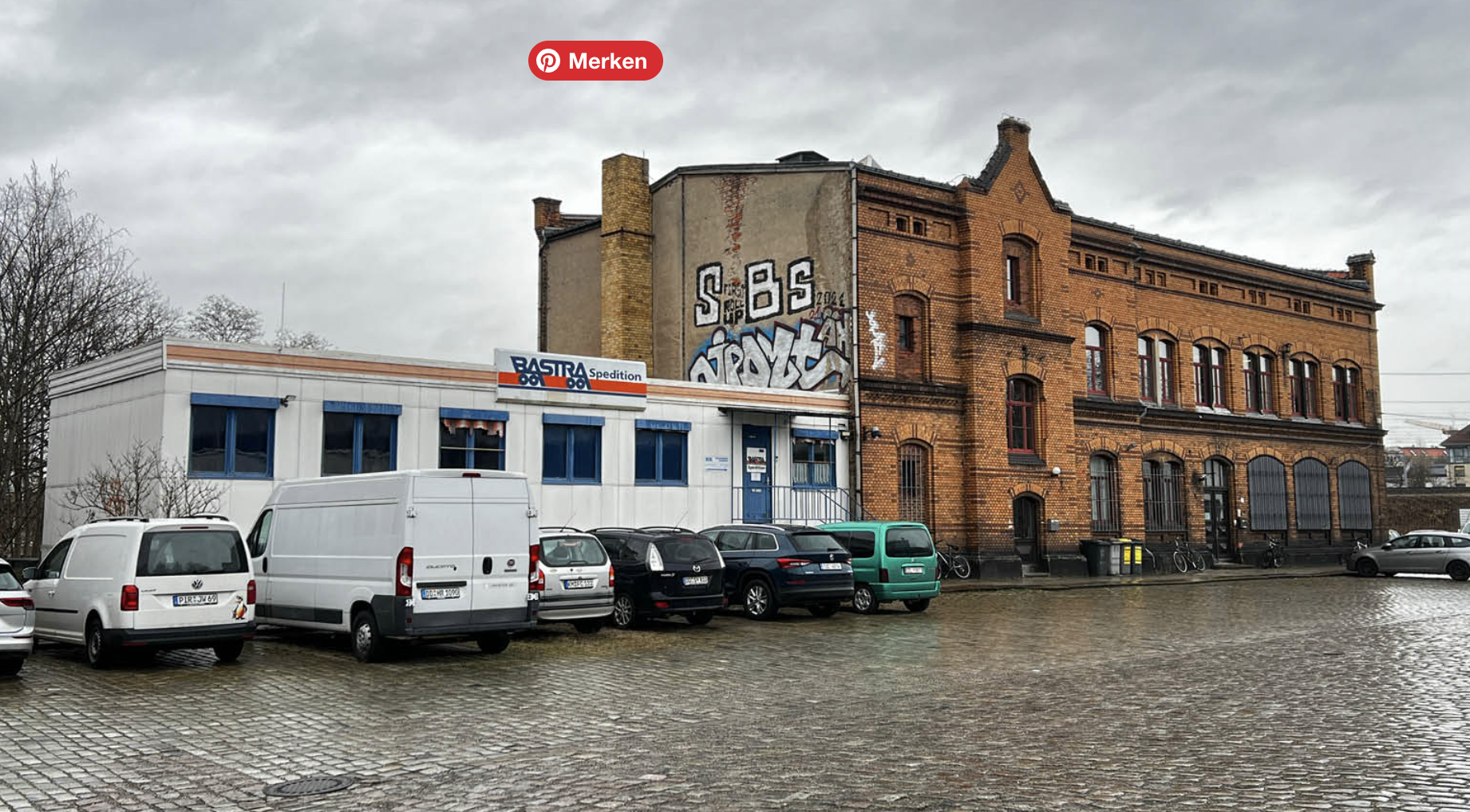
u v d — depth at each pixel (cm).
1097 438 3403
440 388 2177
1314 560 4122
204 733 953
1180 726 973
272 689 1184
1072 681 1238
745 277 3059
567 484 2330
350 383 2069
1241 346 3984
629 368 2444
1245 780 768
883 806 700
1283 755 850
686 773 800
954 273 3031
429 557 1369
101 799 741
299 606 1505
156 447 1878
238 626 1360
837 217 2847
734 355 3077
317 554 1486
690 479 2523
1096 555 3197
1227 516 3891
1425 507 6725
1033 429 3178
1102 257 3491
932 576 2106
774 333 2973
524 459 2283
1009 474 3047
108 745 905
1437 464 14425
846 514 2755
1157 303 3697
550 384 2319
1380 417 4581
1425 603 2350
